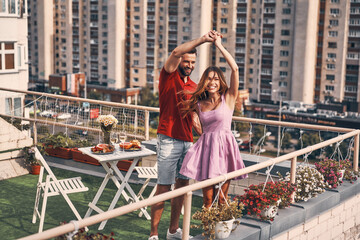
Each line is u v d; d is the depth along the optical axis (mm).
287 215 5402
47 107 9227
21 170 8469
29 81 137875
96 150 6273
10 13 22703
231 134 5020
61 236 3803
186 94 5066
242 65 110812
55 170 8656
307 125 6762
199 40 4832
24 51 30844
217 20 111625
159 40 118875
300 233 5617
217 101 4949
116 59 122750
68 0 130875
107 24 122875
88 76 129000
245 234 4855
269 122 6969
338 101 101250
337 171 6562
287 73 103812
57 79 123500
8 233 5969
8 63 22984
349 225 6691
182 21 114562
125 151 6426
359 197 6863
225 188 5027
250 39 109500
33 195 7418
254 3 107688
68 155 8828
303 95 102562
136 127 8430
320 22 100938
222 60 111625
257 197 5160
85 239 3979
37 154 6188
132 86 124188
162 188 5266
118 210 3709
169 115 5164
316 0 99625
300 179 5898
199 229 6094
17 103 21172
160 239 5680
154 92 121500
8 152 8320
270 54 104938
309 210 5738
